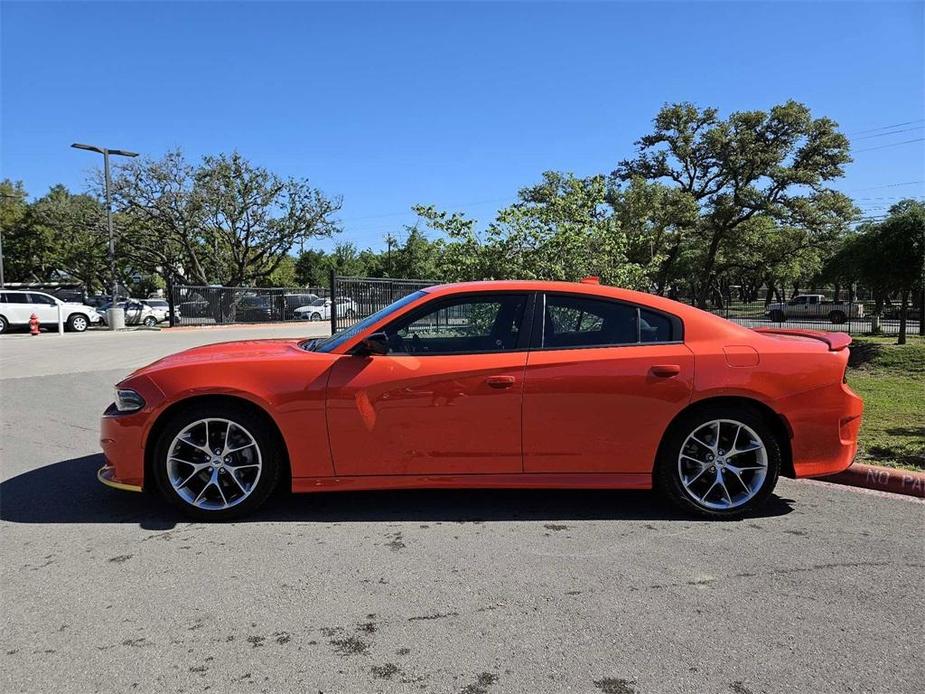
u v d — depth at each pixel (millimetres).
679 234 39219
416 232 64625
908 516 4441
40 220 51156
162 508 4547
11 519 4344
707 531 4152
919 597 3275
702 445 4297
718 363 4199
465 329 4395
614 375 4152
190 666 2678
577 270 10797
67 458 5945
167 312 33938
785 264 51125
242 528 4176
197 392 4113
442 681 2576
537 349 4258
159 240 38875
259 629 2965
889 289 17328
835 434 4273
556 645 2830
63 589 3350
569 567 3611
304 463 4180
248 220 39375
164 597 3266
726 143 39062
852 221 40844
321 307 35875
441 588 3359
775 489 5031
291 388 4129
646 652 2779
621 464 4238
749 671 2646
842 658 2738
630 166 41906
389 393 4129
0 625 2998
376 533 4102
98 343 19391
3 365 13258
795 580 3459
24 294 25250
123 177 35906
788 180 38750
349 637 2896
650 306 4363
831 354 4305
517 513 4473
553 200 11094
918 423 7062
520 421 4160
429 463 4195
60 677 2598
